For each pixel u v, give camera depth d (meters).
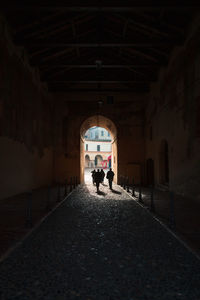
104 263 3.69
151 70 17.38
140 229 5.73
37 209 8.41
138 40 12.46
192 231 5.51
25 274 3.30
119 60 17.61
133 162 20.78
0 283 3.04
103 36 14.53
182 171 12.01
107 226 6.01
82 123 21.17
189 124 11.07
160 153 16.55
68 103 21.34
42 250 4.26
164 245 4.55
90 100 21.30
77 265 3.61
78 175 20.78
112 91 20.28
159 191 15.20
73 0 9.54
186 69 11.48
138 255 4.03
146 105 20.77
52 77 18.59
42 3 9.52
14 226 5.99
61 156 20.91
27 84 14.23
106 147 61.50
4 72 10.85
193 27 10.67
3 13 10.63
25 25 11.88
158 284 3.02
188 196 11.27
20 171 13.05
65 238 4.99
